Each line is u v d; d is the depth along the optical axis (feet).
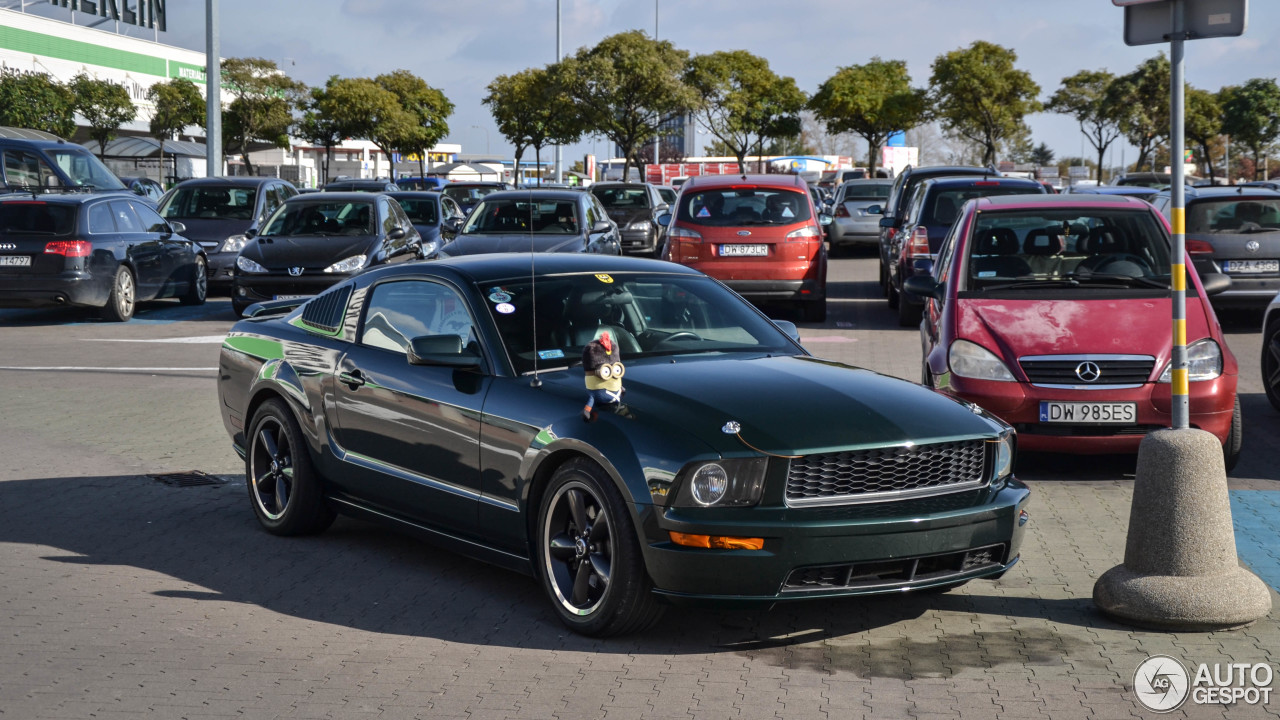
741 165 191.93
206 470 26.50
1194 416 23.93
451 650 15.61
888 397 16.53
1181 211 16.78
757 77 186.50
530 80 153.17
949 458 15.88
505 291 18.66
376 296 20.34
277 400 21.16
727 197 51.34
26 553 20.15
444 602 17.61
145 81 229.04
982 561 16.02
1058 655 15.34
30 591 18.08
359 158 331.16
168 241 60.18
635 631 15.87
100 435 30.19
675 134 159.12
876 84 202.49
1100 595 16.71
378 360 19.43
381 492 19.21
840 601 17.52
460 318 18.60
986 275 27.12
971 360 24.67
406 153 213.66
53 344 47.39
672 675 14.71
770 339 19.34
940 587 15.64
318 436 20.30
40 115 169.99
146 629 16.40
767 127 190.70
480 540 17.75
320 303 21.59
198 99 209.67
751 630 16.31
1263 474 25.72
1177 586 16.14
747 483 14.83
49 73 198.70
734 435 15.01
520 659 15.28
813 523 14.70
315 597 17.87
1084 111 199.41
